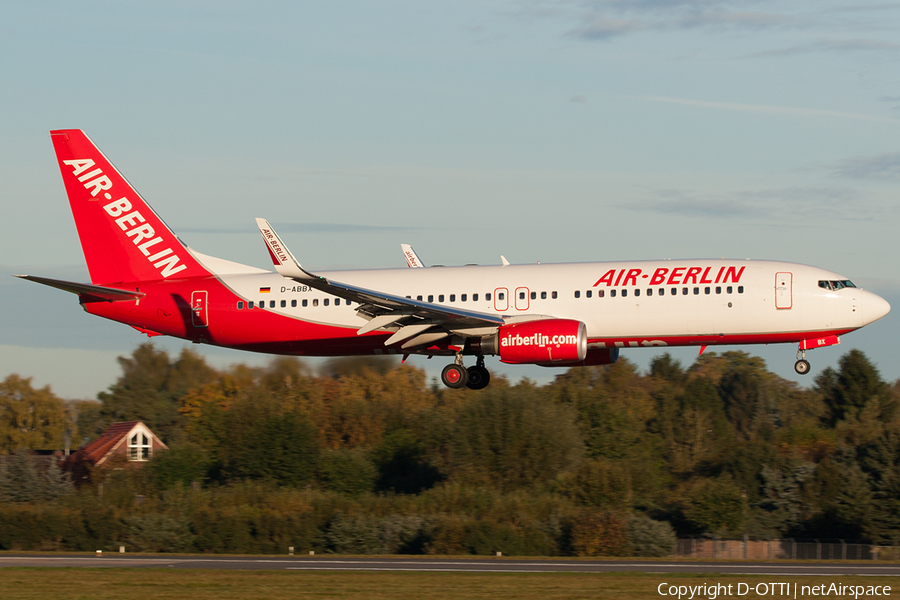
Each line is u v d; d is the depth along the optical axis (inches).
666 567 4328.3
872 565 4416.8
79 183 6003.9
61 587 3476.9
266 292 5757.9
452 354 5610.2
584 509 6939.0
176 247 5940.0
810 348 5260.8
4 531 6225.4
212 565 4507.9
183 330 5880.9
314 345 5753.0
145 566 4446.4
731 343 5265.8
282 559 5029.5
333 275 5743.1
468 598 3176.7
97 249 5994.1
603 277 5315.0
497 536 6043.3
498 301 5383.9
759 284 5142.7
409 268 5693.9
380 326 5280.5
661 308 5206.7
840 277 5201.8
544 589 3376.0
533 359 5172.2
